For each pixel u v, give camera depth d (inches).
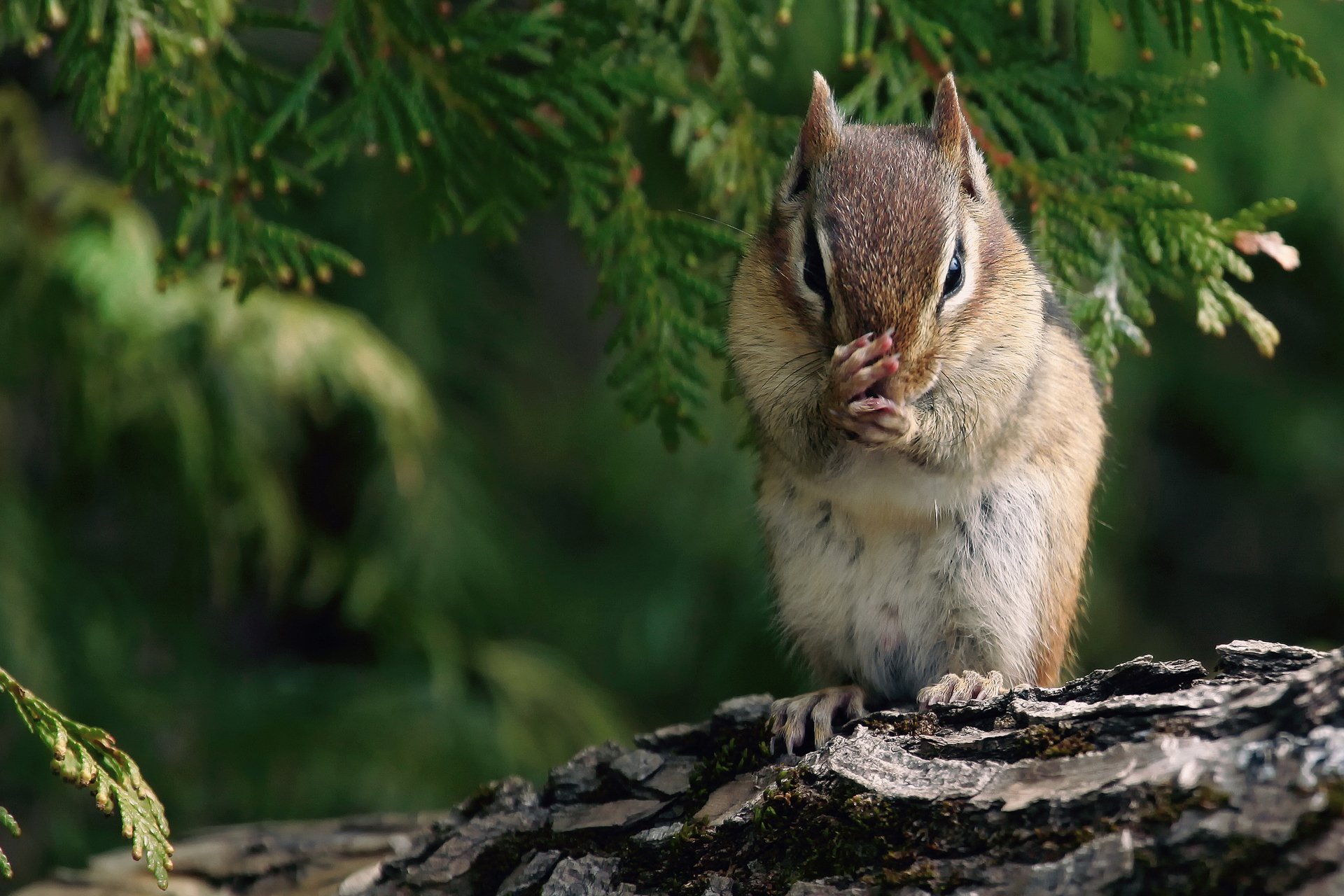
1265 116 579.5
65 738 262.7
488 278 664.4
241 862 343.0
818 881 237.8
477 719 575.8
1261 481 716.7
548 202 391.2
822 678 364.2
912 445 320.2
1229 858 199.2
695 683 660.7
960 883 222.7
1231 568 787.4
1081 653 652.7
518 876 277.4
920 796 235.1
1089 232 373.4
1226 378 710.5
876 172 305.6
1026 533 336.8
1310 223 623.5
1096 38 440.5
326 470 625.6
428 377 614.2
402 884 290.2
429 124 360.2
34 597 519.2
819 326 306.2
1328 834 194.7
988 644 339.0
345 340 529.0
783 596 355.3
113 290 494.6
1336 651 223.1
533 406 676.7
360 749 555.2
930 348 295.4
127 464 556.4
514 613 641.0
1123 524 670.5
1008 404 326.0
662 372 383.2
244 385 530.6
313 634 669.3
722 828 260.4
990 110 378.6
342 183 593.6
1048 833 219.1
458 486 617.9
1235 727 217.0
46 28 360.2
